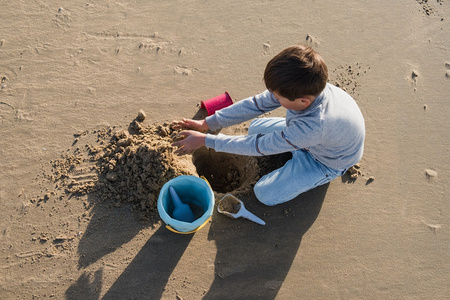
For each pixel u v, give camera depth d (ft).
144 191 8.90
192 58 11.84
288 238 8.75
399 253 8.68
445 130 10.63
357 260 8.55
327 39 12.46
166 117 10.52
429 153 10.19
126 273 8.13
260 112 8.93
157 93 11.02
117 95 10.91
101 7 12.98
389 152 10.18
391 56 12.12
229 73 11.57
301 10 13.23
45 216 8.78
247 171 9.95
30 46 11.87
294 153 8.90
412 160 10.06
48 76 11.25
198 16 12.89
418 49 12.32
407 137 10.46
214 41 12.27
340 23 12.90
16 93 10.86
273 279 8.22
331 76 11.57
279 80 6.41
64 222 8.70
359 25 12.87
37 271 8.11
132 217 8.77
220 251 8.50
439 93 11.35
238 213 8.73
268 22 12.83
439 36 12.67
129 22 12.62
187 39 12.26
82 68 11.45
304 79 6.33
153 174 8.89
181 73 11.49
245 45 12.21
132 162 9.03
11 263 8.18
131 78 11.30
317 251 8.61
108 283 8.02
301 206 9.21
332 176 8.53
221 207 8.98
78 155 9.70
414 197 9.48
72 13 12.75
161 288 8.00
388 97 11.20
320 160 8.30
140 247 8.43
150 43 12.11
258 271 8.30
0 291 7.86
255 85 11.33
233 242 8.63
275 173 8.86
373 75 11.66
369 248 8.71
